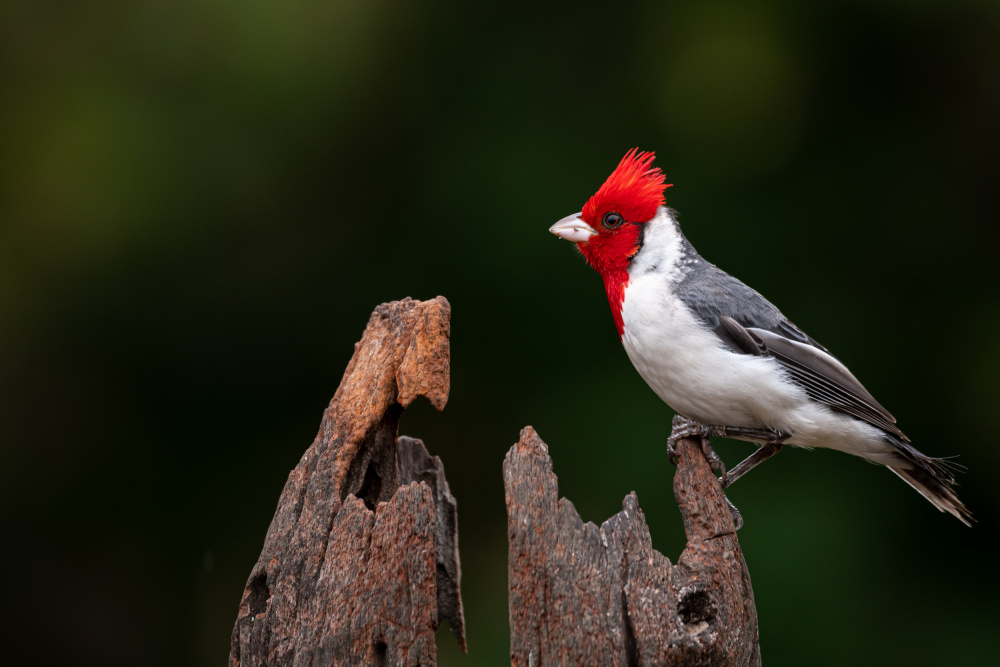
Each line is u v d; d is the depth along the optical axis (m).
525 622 5.64
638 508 5.90
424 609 5.80
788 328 8.21
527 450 5.85
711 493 6.48
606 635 5.60
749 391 7.84
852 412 8.02
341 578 6.03
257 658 6.18
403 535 5.88
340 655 5.91
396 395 6.56
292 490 6.55
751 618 6.20
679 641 5.62
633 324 8.20
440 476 6.53
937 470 8.26
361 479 6.55
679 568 5.88
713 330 7.95
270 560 6.35
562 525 5.74
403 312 6.68
